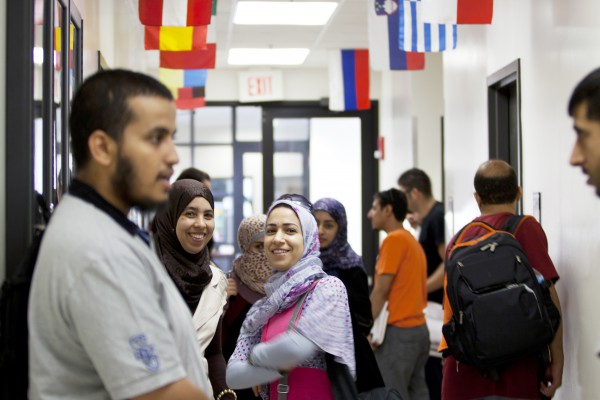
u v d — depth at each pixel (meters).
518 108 4.06
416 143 7.86
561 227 3.46
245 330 2.56
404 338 4.37
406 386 4.42
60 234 1.43
